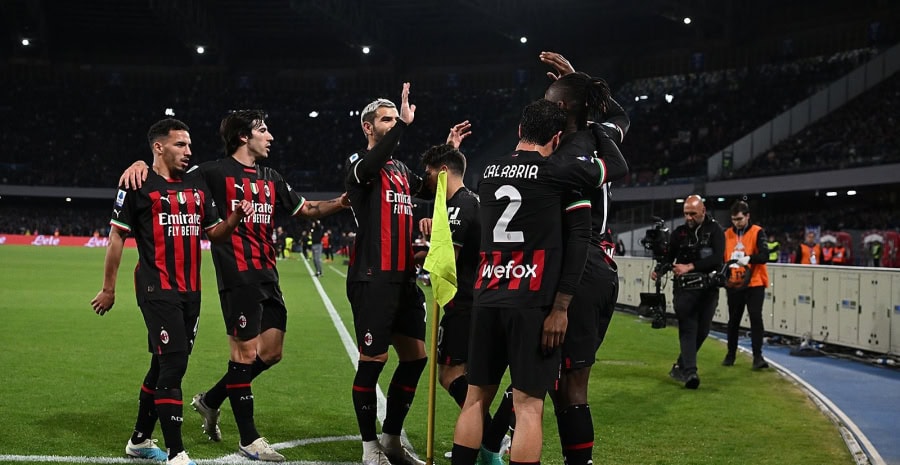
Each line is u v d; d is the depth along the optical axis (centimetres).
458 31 10556
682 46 9275
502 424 928
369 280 965
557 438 1116
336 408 1280
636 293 3234
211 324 2405
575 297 802
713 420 1248
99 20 10450
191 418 1187
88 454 967
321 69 11375
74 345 1873
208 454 989
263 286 1023
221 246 1000
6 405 1216
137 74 11419
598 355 1989
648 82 9438
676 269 1532
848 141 6438
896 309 1884
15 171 10681
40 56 11169
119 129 11081
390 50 10438
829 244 4650
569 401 821
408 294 995
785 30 8425
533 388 740
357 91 11194
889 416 1327
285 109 11188
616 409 1327
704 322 1596
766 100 7894
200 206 969
